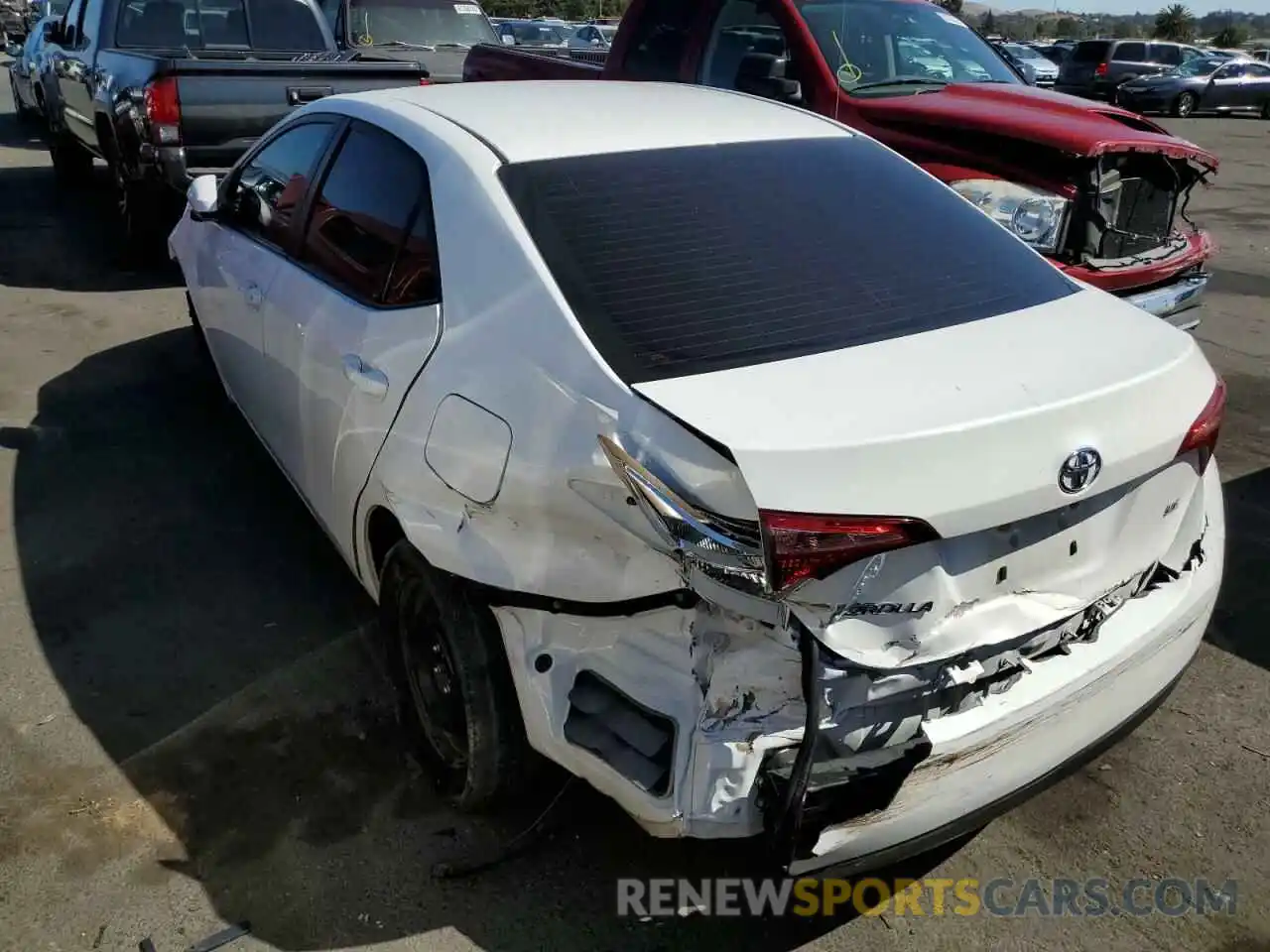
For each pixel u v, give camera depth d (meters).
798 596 1.97
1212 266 9.12
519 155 2.84
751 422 2.05
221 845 2.76
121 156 7.30
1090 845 2.83
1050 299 2.78
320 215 3.53
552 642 2.37
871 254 2.79
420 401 2.65
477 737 2.60
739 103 3.52
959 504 2.02
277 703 3.29
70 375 5.82
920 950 2.52
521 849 2.76
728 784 2.06
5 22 23.30
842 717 2.10
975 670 2.18
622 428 2.16
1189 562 2.68
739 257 2.66
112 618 3.69
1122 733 2.56
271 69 7.00
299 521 4.37
